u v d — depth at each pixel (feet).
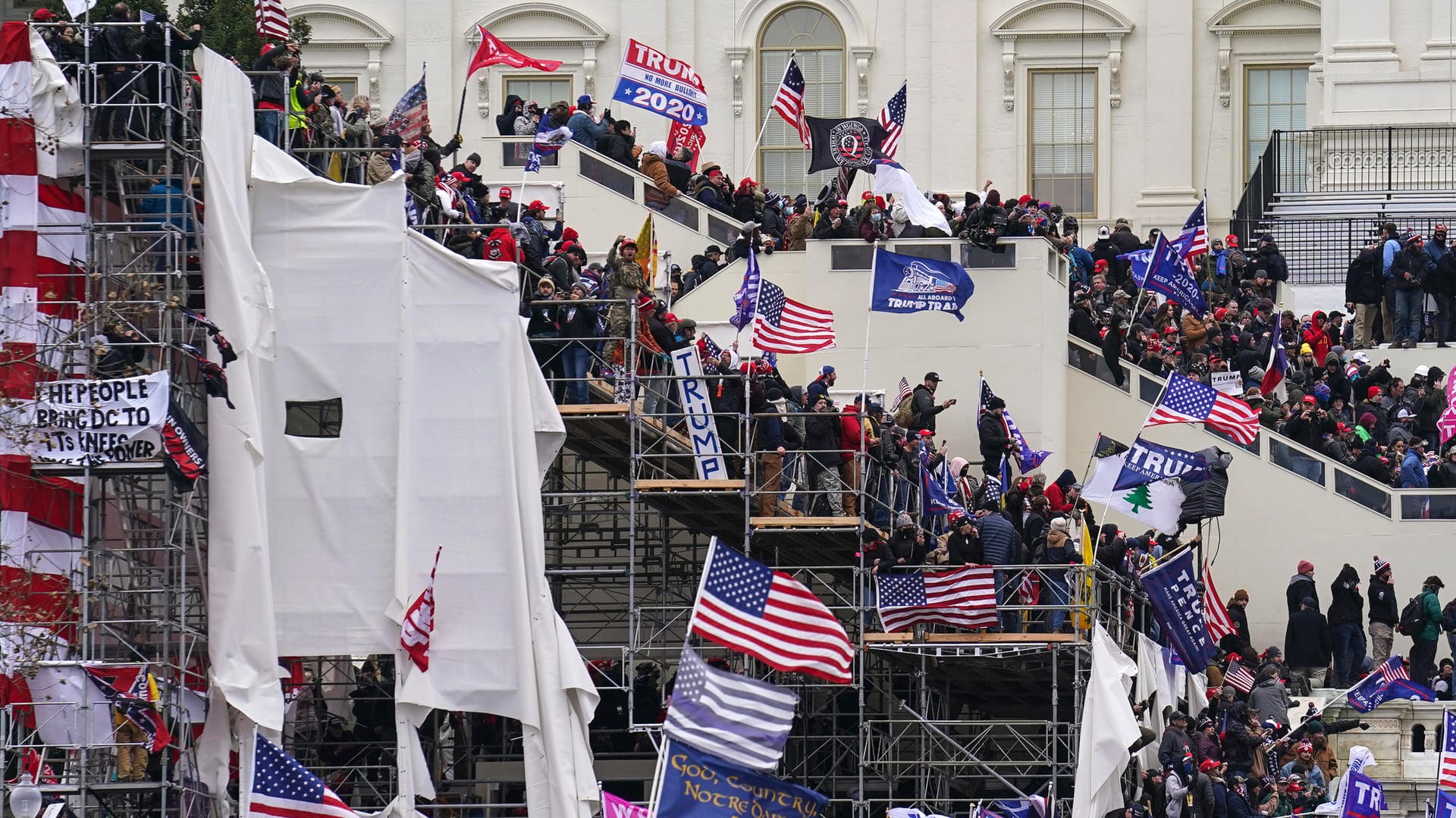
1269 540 517.55
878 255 488.44
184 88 412.57
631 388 435.12
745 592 388.78
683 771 376.48
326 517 428.15
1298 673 478.59
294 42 594.24
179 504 403.13
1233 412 459.32
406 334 430.61
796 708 455.63
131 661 401.70
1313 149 640.99
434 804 440.86
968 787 464.65
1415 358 558.56
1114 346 522.47
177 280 407.85
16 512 396.98
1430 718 465.47
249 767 409.28
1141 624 458.91
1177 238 596.70
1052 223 534.78
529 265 449.06
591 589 483.10
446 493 429.79
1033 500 443.73
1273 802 422.82
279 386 427.74
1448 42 643.86
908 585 430.20
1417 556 514.27
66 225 406.41
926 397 477.77
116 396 394.73
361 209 430.61
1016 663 440.86
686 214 545.03
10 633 393.50
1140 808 420.77
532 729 426.10
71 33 409.69
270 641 412.57
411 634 424.46
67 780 396.37
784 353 499.92
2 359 400.26
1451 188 634.02
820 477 437.99
